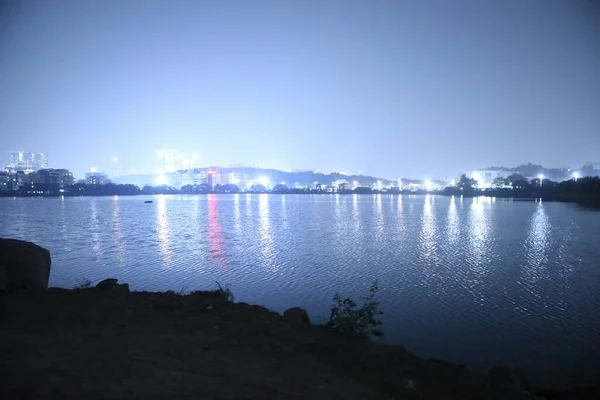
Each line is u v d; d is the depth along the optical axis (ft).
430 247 141.08
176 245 150.10
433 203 553.23
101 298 35.68
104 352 20.70
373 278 90.48
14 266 39.78
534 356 47.34
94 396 15.11
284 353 24.32
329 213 345.31
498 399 22.11
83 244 155.12
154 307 33.24
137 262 113.50
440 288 81.05
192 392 16.47
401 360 25.90
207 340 25.07
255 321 30.96
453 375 24.91
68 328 25.35
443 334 54.44
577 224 223.30
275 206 493.77
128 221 273.54
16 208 472.85
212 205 534.37
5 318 26.76
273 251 133.49
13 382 15.71
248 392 17.31
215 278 91.25
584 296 74.69
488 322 59.26
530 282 87.10
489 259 116.57
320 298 73.31
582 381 27.66
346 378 21.24
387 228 210.59
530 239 161.48
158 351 21.81
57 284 85.97
